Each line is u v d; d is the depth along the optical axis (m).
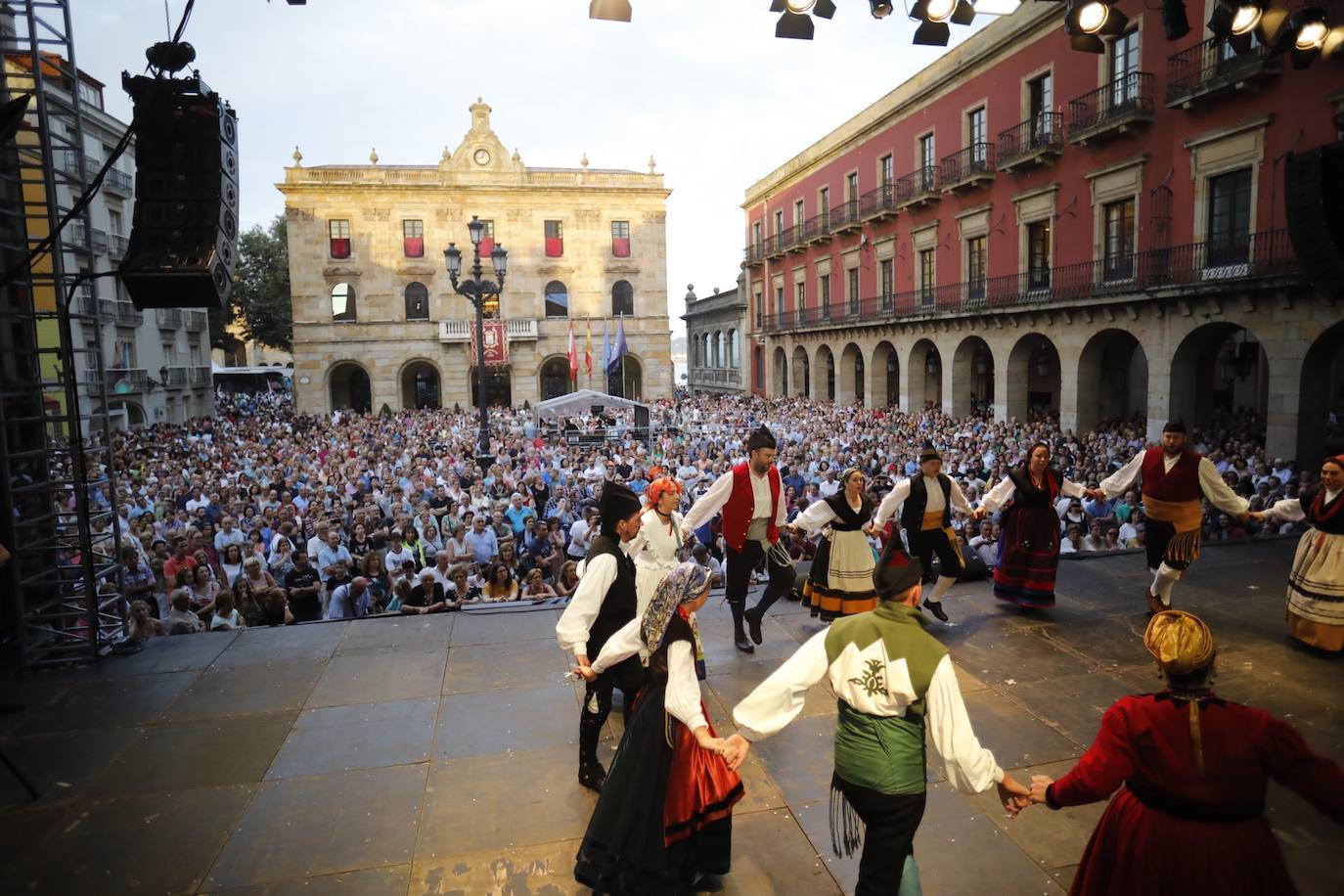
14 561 5.70
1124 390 24.56
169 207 5.46
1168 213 18.11
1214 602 6.51
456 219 43.47
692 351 59.56
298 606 8.59
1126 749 2.41
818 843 3.59
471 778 4.21
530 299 44.69
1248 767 2.28
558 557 10.39
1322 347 15.03
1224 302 16.55
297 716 4.93
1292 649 5.50
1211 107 16.88
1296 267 14.84
